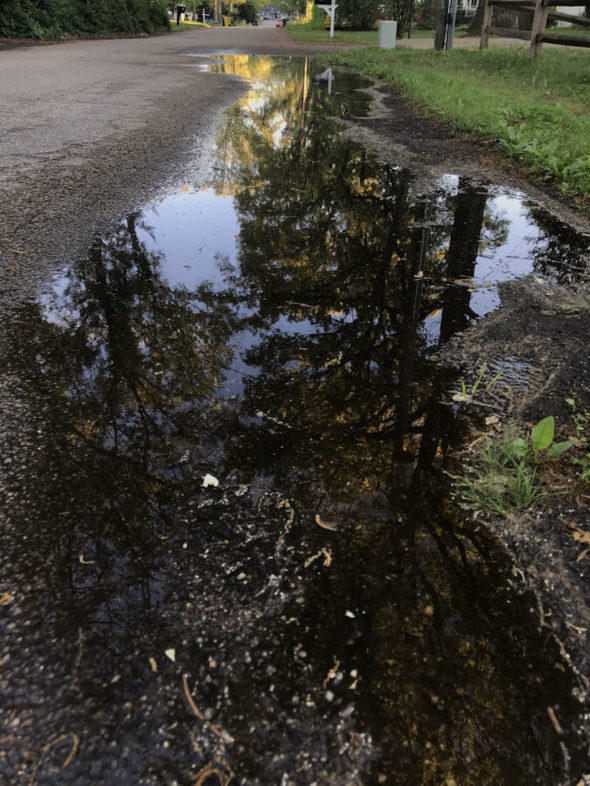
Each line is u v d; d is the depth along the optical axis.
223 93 10.13
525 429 2.10
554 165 5.23
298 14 70.25
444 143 6.61
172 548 1.62
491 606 1.47
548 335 2.75
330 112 8.52
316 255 3.74
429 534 1.68
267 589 1.52
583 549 1.62
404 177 5.39
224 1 90.50
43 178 5.05
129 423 2.13
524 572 1.57
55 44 21.30
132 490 1.82
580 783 1.12
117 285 3.23
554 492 1.81
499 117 7.05
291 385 2.40
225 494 1.82
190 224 4.18
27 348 2.59
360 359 2.59
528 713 1.24
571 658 1.35
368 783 1.12
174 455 1.98
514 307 3.04
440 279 3.40
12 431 2.05
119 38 26.42
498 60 13.33
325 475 1.91
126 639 1.38
